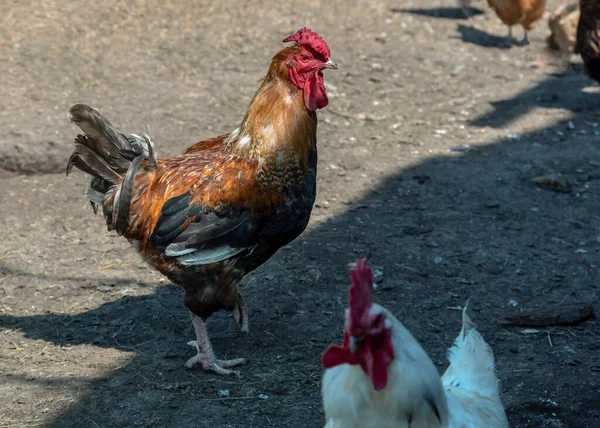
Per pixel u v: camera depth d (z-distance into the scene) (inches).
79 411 127.8
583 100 190.2
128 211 130.2
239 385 131.2
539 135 177.3
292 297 142.6
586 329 138.2
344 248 150.6
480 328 138.3
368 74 206.7
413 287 144.2
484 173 167.0
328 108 186.7
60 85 192.5
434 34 236.4
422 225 155.6
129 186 129.8
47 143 166.9
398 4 263.0
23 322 138.7
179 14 245.8
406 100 192.4
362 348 106.8
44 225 155.8
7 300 141.9
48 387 130.3
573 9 222.8
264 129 128.9
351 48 222.8
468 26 244.5
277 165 128.7
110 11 245.6
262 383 131.4
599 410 128.0
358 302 106.3
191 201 129.0
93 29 230.8
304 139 129.9
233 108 184.2
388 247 151.0
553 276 146.0
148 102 185.2
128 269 147.8
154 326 138.6
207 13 247.1
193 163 131.4
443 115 184.2
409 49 223.6
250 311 140.6
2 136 168.2
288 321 139.3
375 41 228.5
